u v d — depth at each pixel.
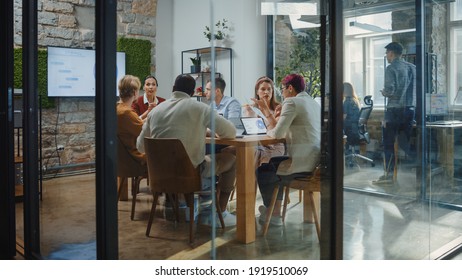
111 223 2.16
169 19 7.06
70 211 2.51
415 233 2.97
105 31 2.08
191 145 3.03
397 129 2.82
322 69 2.35
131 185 3.38
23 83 2.94
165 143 3.06
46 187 2.76
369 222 2.61
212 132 2.65
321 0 2.36
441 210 3.22
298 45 2.57
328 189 2.31
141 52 6.73
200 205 2.97
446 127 3.28
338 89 2.27
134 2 6.62
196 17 6.59
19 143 4.38
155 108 3.15
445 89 3.28
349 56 2.46
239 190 2.69
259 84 2.87
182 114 3.04
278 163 2.55
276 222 2.54
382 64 2.69
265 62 2.92
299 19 2.58
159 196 3.51
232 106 3.02
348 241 2.47
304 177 2.43
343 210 2.38
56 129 2.67
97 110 2.12
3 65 3.00
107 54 2.10
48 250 2.75
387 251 2.74
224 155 2.81
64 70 2.77
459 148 3.39
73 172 2.53
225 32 3.13
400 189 2.85
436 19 3.18
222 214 2.72
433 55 3.16
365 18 2.57
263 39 2.93
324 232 2.34
